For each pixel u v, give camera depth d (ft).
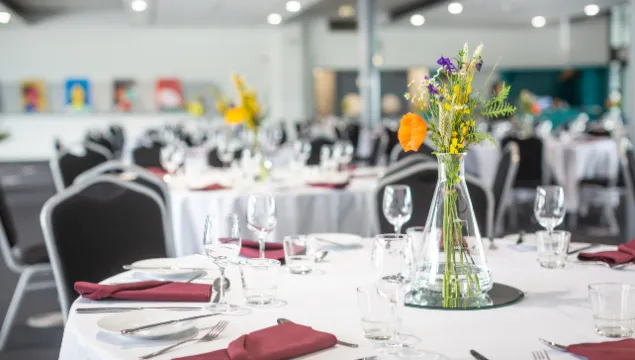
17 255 13.78
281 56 63.62
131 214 10.53
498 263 7.82
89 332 5.56
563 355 4.81
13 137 59.00
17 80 59.47
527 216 28.99
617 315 5.24
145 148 24.12
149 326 5.49
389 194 8.35
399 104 68.80
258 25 61.52
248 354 4.66
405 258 6.17
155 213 10.68
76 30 60.34
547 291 6.60
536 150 26.89
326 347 5.02
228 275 7.40
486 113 6.19
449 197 6.17
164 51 62.34
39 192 40.11
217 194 14.90
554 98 69.97
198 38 63.00
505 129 42.47
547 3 52.54
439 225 6.21
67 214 10.18
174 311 5.93
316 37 66.44
